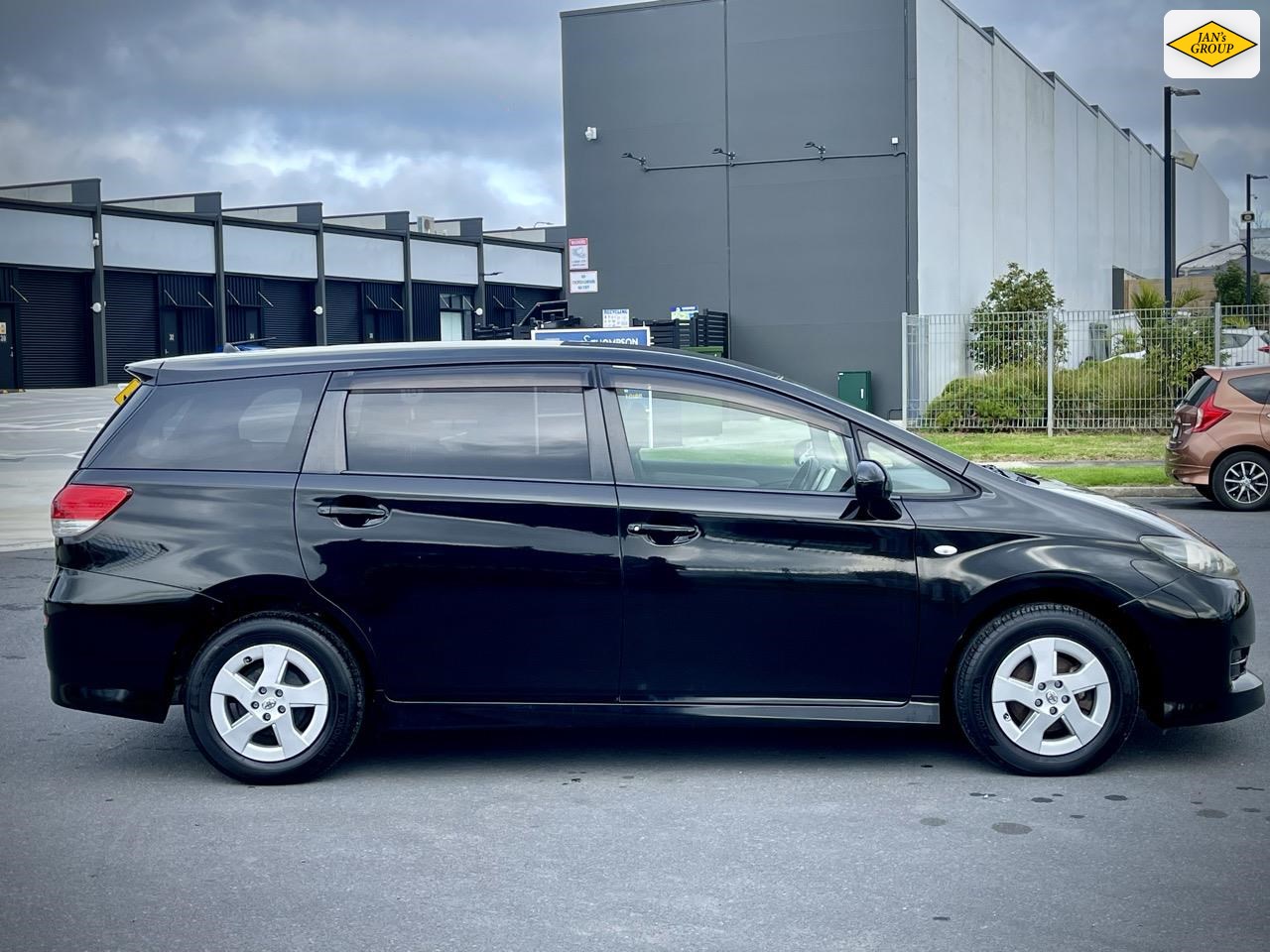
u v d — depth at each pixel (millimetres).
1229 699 5148
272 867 4254
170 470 5281
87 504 5258
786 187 27812
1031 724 5102
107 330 49031
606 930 3691
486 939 3645
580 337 19844
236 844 4484
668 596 5102
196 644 5309
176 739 5957
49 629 5246
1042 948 3529
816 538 5098
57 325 47938
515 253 64875
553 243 68625
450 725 5203
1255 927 3656
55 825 4715
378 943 3629
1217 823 4555
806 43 27453
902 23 26859
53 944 3648
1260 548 11086
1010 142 35938
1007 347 22281
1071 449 19672
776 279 28000
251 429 5320
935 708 5148
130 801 4996
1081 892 3930
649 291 28828
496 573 5129
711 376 5277
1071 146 44219
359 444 5266
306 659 5160
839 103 27359
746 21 27797
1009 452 19516
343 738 5188
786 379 5352
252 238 53125
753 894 3947
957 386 22438
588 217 29156
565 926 3727
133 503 5242
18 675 7211
